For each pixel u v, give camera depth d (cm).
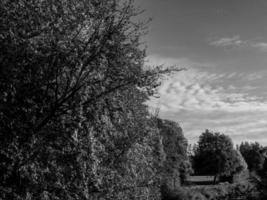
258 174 4256
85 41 1401
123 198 1728
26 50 1262
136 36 1494
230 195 5934
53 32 1317
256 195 4312
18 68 1280
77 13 1352
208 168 11212
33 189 1273
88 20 1395
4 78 1270
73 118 1365
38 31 1310
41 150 1289
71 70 1352
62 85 1366
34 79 1311
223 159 11019
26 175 1258
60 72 1346
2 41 1277
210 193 6812
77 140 1351
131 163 1766
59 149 1366
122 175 1717
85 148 1391
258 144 13038
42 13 1318
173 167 7731
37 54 1277
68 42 1327
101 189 1567
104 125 1488
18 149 1248
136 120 1766
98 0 1411
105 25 1422
